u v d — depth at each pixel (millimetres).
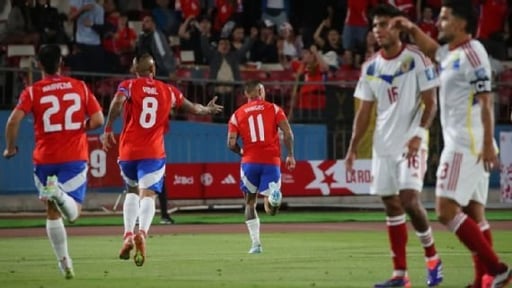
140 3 78375
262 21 78875
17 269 35719
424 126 28562
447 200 26875
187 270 35031
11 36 71938
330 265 36500
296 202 72500
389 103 29078
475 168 26797
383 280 31609
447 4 26828
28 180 68750
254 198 43562
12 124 31250
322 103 72562
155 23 75188
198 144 71250
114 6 75688
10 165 68250
